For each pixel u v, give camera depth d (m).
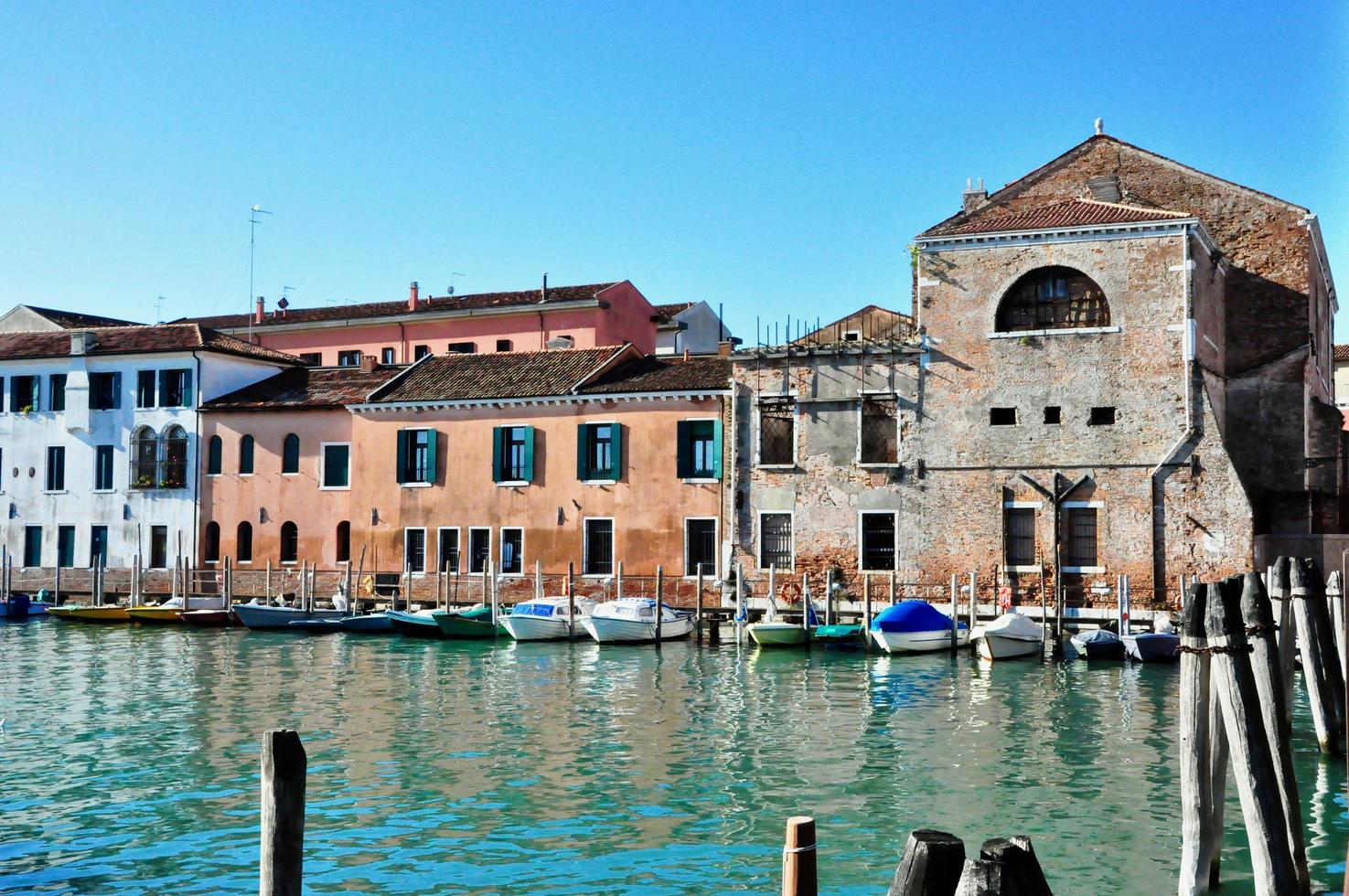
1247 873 12.53
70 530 46.41
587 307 50.00
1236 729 10.16
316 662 30.08
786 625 31.72
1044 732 20.53
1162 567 32.75
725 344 42.19
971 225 35.09
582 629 34.44
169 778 17.30
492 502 39.94
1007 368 34.31
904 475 35.09
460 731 20.73
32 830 14.71
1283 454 36.31
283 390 45.12
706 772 17.69
